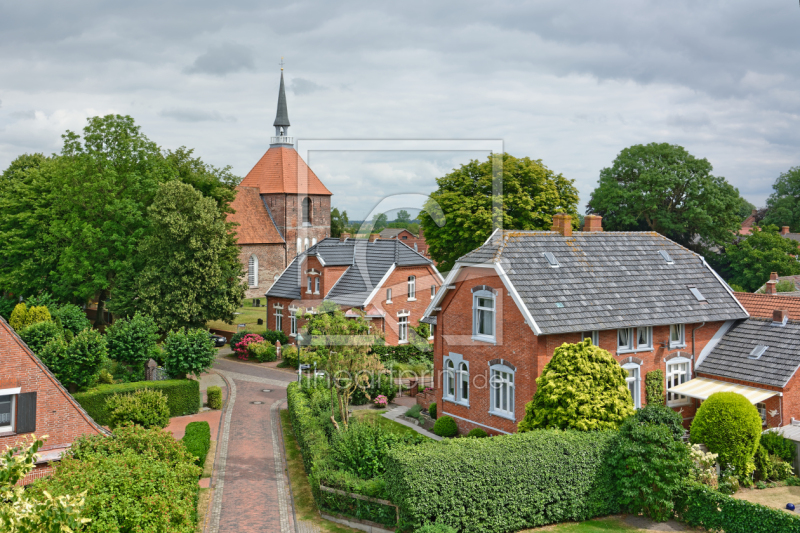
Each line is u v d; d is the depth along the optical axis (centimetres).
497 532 1784
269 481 2353
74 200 4922
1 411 2102
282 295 5138
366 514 1903
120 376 3584
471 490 1752
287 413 3369
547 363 2225
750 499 2014
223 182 5366
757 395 2486
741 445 2125
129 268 4578
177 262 4241
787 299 3203
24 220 5516
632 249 3009
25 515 906
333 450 2192
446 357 2936
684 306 2798
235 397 3738
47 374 2184
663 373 2738
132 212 4794
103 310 5941
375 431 2217
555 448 1875
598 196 7662
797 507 1923
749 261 6862
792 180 9450
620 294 2712
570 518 1914
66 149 4962
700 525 1838
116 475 1523
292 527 1939
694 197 7112
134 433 1914
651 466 1870
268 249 8094
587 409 2031
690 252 3142
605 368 2112
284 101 8331
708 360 2814
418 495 1686
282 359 4722
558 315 2475
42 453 2106
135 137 5075
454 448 1791
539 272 2642
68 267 4825
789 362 2531
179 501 1641
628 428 1948
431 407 3033
